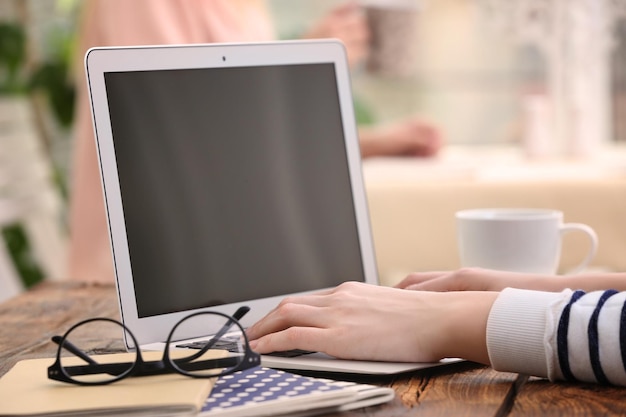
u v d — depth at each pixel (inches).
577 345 33.1
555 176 96.3
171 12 83.7
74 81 161.6
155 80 46.8
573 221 92.8
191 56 48.3
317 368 35.9
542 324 34.0
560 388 33.2
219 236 47.3
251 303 47.5
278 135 50.9
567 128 118.9
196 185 47.0
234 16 87.8
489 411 30.3
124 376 31.2
